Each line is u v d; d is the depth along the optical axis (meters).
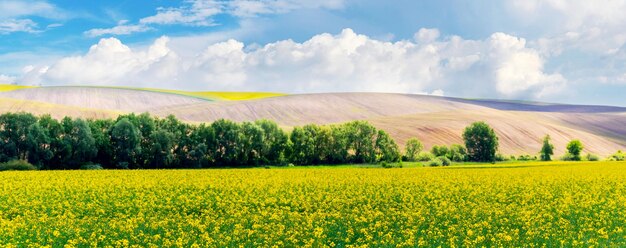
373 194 35.03
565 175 50.78
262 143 90.25
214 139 88.19
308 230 22.33
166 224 23.47
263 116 154.00
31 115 79.19
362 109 169.88
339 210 28.92
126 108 160.25
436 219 24.81
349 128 98.44
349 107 170.50
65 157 77.12
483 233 21.89
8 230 22.17
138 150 81.44
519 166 75.94
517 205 30.36
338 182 42.97
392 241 20.17
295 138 94.12
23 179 46.62
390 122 149.75
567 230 22.30
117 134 81.06
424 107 179.25
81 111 119.19
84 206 30.11
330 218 25.42
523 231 22.44
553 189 38.00
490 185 40.59
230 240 20.39
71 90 171.38
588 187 39.72
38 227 23.02
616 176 49.22
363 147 97.88
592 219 24.97
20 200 32.00
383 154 98.12
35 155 75.31
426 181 44.09
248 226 23.84
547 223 23.25
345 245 19.97
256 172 57.78
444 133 140.75
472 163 98.50
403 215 25.94
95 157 80.56
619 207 28.62
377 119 155.38
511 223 24.02
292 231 21.70
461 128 146.50
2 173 55.28
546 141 116.56
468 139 113.94
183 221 24.56
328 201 32.28
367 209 28.16
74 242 20.22
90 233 22.09
